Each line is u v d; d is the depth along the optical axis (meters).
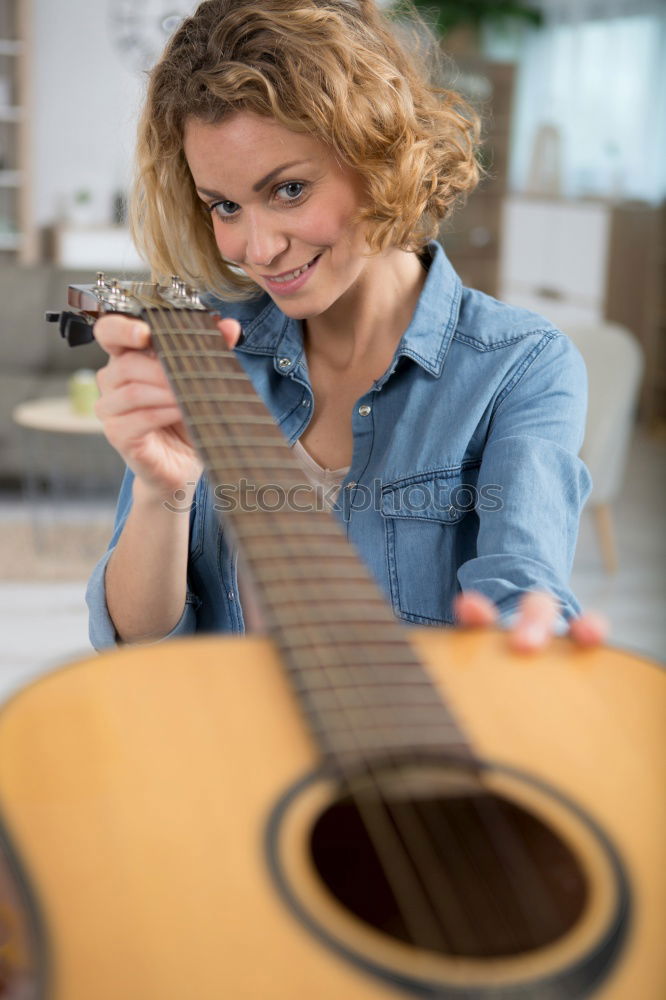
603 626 0.52
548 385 0.91
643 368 5.73
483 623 0.54
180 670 0.47
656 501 4.31
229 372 0.66
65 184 6.96
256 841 0.37
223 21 0.76
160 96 0.80
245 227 0.80
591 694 0.48
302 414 0.97
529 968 0.33
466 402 0.91
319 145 0.76
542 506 0.80
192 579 0.97
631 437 5.49
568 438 0.88
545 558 0.76
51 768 0.40
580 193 6.89
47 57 6.73
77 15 6.72
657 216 5.58
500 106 7.02
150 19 6.80
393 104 0.77
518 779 0.42
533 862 0.41
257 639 0.51
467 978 0.32
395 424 0.93
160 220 0.92
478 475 0.90
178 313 0.72
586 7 6.77
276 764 0.42
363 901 0.44
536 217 6.55
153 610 0.84
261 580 0.54
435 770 0.42
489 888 0.41
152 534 0.79
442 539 0.92
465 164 0.92
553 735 0.45
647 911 0.36
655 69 6.20
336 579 0.54
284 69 0.74
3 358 4.39
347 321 0.94
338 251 0.81
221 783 0.40
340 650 0.49
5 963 0.35
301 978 0.32
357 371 0.95
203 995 0.31
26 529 3.59
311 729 0.44
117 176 7.00
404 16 0.92
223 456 0.59
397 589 0.93
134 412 0.69
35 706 0.44
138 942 0.33
